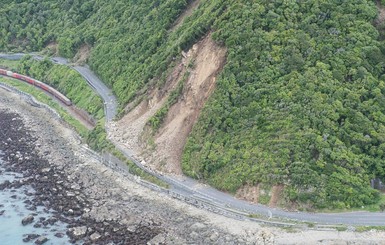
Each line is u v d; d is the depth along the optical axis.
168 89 121.00
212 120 106.31
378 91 99.25
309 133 96.06
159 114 116.31
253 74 105.31
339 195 91.50
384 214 89.75
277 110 100.38
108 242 92.12
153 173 108.38
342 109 97.88
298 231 87.44
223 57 110.75
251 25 109.31
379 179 94.50
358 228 86.31
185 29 129.00
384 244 83.19
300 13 109.38
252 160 98.31
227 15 114.25
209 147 104.44
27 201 106.31
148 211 99.12
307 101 99.25
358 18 106.94
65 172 117.00
